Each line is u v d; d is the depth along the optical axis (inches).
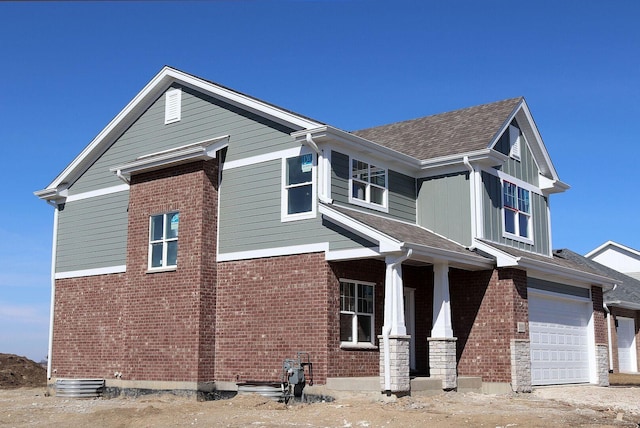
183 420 599.2
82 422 620.1
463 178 834.8
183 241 796.6
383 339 664.4
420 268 845.8
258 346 745.0
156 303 807.1
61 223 991.6
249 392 708.7
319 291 709.3
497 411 613.9
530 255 882.8
